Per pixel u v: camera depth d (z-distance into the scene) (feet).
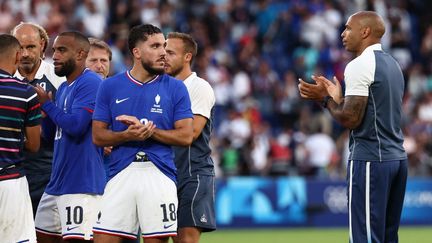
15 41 80.59
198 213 87.92
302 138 201.36
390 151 80.53
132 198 76.18
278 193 181.98
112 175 76.79
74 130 81.35
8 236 79.10
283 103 219.20
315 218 184.03
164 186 76.54
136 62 77.66
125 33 208.33
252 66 225.35
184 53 88.69
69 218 82.74
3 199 78.43
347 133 204.85
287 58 235.81
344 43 84.12
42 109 82.02
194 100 87.25
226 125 201.36
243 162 192.24
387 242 83.87
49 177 90.43
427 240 159.43
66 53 83.66
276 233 171.53
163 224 76.02
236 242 153.17
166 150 77.56
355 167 81.20
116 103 77.15
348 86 80.59
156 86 77.56
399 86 81.56
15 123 79.00
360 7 247.29
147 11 217.77
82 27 205.46
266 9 241.76
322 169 199.21
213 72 216.74
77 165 82.94
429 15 261.85
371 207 80.43
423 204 189.67
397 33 243.60
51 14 207.10
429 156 208.13
